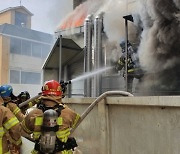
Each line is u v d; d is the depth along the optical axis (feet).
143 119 9.53
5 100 13.41
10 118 9.37
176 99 7.86
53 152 7.72
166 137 8.50
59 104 8.30
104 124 11.66
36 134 7.89
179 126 8.00
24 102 16.02
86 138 13.44
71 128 8.68
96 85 25.45
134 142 9.96
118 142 10.86
